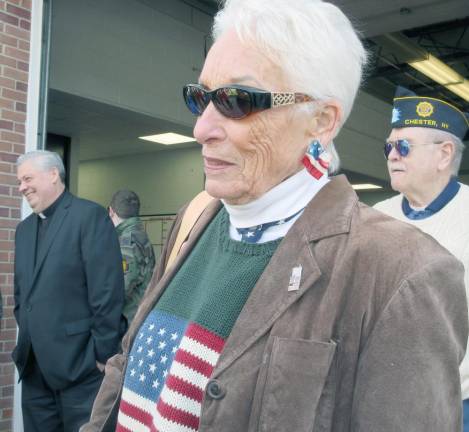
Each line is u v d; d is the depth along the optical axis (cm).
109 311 287
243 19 80
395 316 71
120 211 367
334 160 90
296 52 78
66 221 293
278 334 75
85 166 1128
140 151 1015
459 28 845
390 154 183
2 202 345
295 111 80
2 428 342
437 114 175
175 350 89
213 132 82
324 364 72
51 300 285
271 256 85
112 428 106
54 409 299
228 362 77
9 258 348
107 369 116
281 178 84
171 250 117
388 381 69
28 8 359
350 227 78
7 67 348
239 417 75
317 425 73
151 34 686
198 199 117
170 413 83
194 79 751
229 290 85
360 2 607
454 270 75
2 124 345
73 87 595
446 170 179
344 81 82
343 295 75
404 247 74
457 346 74
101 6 623
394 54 881
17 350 297
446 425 72
